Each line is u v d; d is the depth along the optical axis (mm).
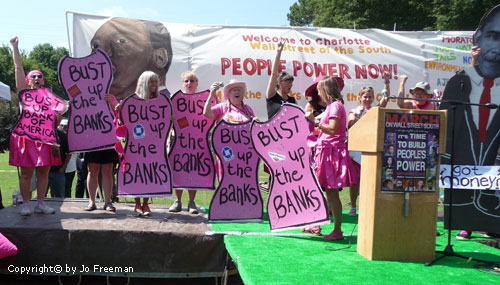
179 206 5789
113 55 6652
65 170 7273
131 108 5215
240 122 5117
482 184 4305
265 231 4684
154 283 5148
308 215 4469
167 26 6863
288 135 4570
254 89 6934
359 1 25094
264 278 3076
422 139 3637
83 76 5270
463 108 4363
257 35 7062
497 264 3521
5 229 4367
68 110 5234
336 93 4332
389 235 3611
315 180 4457
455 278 3189
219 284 5078
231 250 3943
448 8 22250
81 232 4398
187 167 5492
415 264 3535
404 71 7324
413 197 3643
